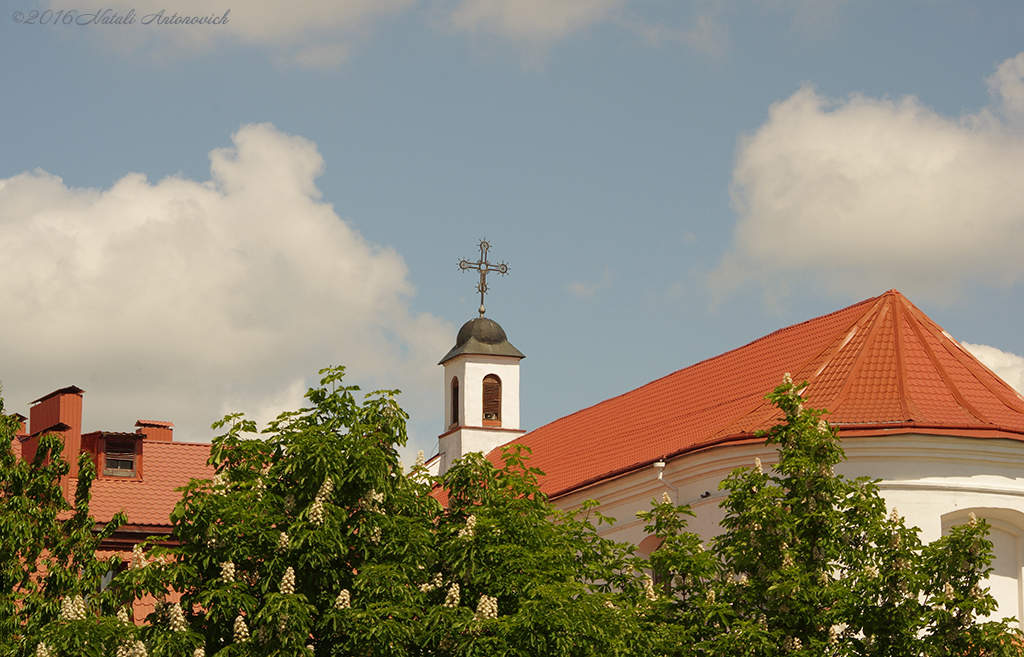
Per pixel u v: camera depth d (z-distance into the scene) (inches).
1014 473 1162.6
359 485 839.7
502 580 832.3
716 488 1236.5
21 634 910.4
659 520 975.0
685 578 924.6
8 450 1010.7
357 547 828.0
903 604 836.6
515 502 900.0
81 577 970.7
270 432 880.9
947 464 1151.0
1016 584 1170.0
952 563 853.2
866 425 1154.0
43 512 979.9
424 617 797.2
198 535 808.3
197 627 801.6
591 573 920.3
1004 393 1253.7
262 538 805.9
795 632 853.2
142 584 796.6
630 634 853.2
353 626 778.8
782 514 876.0
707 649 858.1
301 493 840.9
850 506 888.9
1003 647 817.5
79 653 768.9
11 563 945.5
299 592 806.5
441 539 871.7
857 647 847.1
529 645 777.6
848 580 858.1
